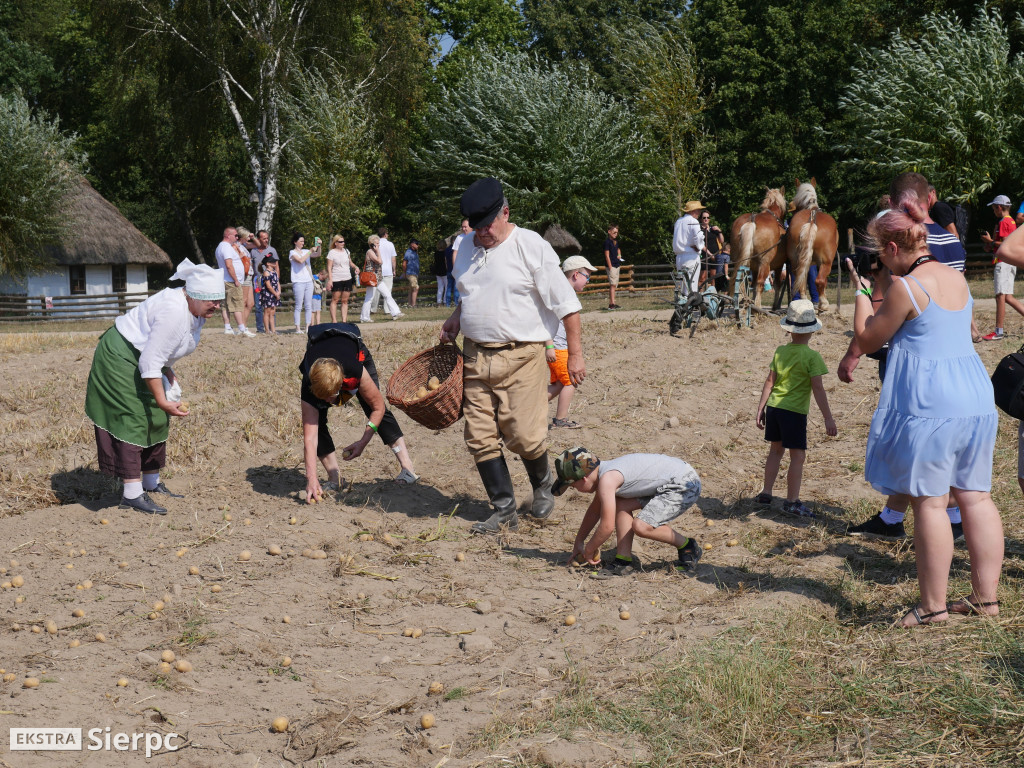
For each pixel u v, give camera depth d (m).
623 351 12.86
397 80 34.53
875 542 6.23
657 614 5.07
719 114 39.47
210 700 4.20
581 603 5.34
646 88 31.69
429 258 39.84
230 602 5.29
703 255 17.52
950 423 4.43
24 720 3.91
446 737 3.84
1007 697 3.77
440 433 9.30
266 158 33.50
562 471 5.58
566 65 35.72
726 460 8.60
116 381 6.75
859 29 39.41
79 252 35.22
